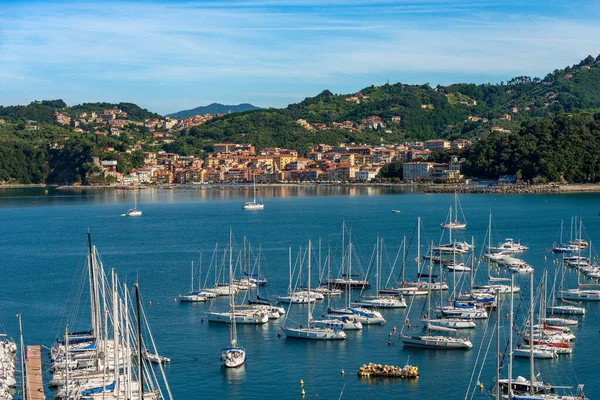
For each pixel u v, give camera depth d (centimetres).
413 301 17725
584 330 14962
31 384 11819
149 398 10944
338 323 15075
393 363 13100
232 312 15312
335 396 11644
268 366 13025
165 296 18538
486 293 17700
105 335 12112
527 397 10938
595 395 11575
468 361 13138
